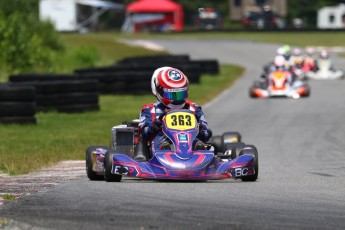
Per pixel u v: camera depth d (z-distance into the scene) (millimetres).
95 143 61125
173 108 40375
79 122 77812
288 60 108000
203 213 27984
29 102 74688
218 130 69312
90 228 25422
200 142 38562
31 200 31516
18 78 94188
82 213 28125
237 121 76562
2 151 56500
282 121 76000
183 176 36625
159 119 39656
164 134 38844
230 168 37219
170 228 25250
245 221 26469
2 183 38812
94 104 88625
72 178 40719
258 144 59531
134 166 36906
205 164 36969
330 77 141875
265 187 35562
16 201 31344
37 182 39000
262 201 30953
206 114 83812
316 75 142375
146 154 39531
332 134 65375
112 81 108562
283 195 32844
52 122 77625
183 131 38531
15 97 74125
